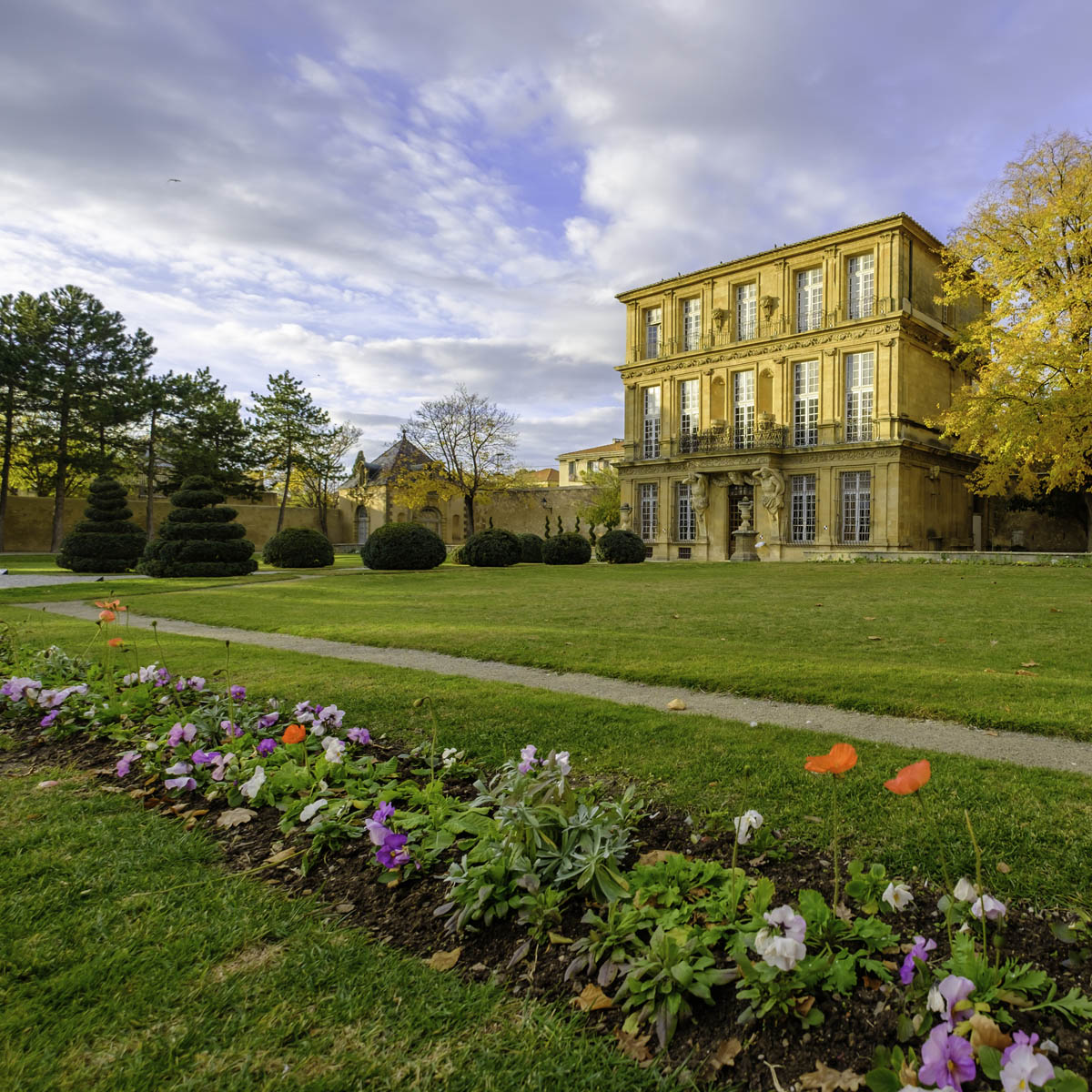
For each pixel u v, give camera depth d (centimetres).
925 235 3503
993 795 377
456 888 274
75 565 2983
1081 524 3906
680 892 264
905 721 549
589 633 1013
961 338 3161
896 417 3334
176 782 400
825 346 3578
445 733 512
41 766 477
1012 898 275
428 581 2214
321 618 1266
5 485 4334
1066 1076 162
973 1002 193
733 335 3969
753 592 1689
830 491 3556
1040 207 2759
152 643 972
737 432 3941
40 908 285
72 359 4478
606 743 485
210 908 286
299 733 362
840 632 1014
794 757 448
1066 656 789
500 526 6825
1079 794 380
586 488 6600
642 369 4328
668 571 2619
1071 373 2575
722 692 652
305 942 263
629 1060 203
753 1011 211
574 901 282
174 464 5241
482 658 847
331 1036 213
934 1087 172
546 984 238
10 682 589
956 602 1388
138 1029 217
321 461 6141
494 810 357
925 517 3544
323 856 332
